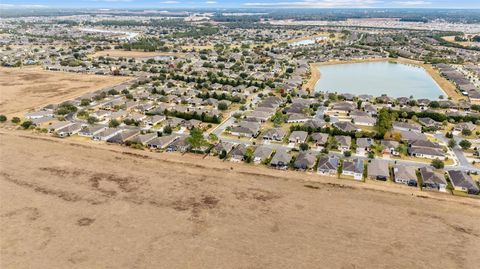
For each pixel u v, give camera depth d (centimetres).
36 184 9775
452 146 12644
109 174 10450
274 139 13362
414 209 8806
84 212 8481
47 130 14038
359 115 15662
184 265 6788
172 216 8375
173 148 12300
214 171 10744
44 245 7294
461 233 7881
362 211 8688
